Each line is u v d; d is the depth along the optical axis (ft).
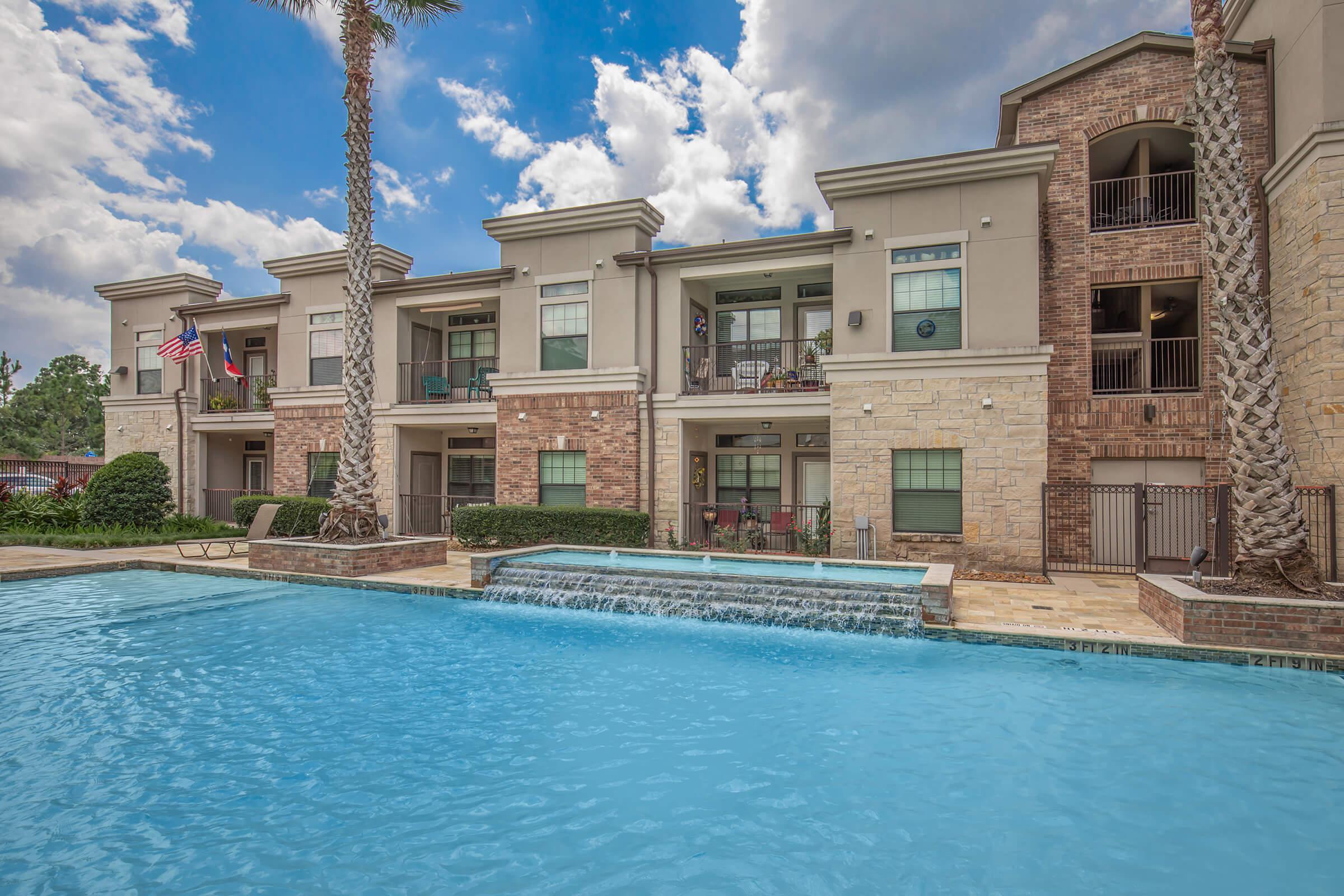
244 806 13.64
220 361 70.49
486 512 48.01
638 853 12.00
